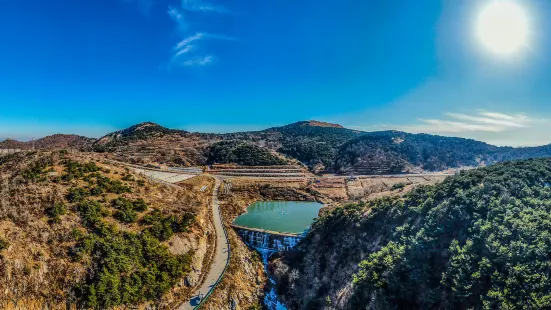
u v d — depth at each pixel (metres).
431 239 45.19
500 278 34.16
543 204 44.19
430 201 54.16
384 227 58.56
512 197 47.25
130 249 47.66
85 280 40.12
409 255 45.16
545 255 34.06
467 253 39.66
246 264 64.12
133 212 55.84
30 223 43.09
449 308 36.69
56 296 37.22
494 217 43.22
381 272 45.91
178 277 49.50
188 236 57.88
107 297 39.88
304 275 63.59
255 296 56.19
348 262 58.81
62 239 43.12
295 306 57.94
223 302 48.69
